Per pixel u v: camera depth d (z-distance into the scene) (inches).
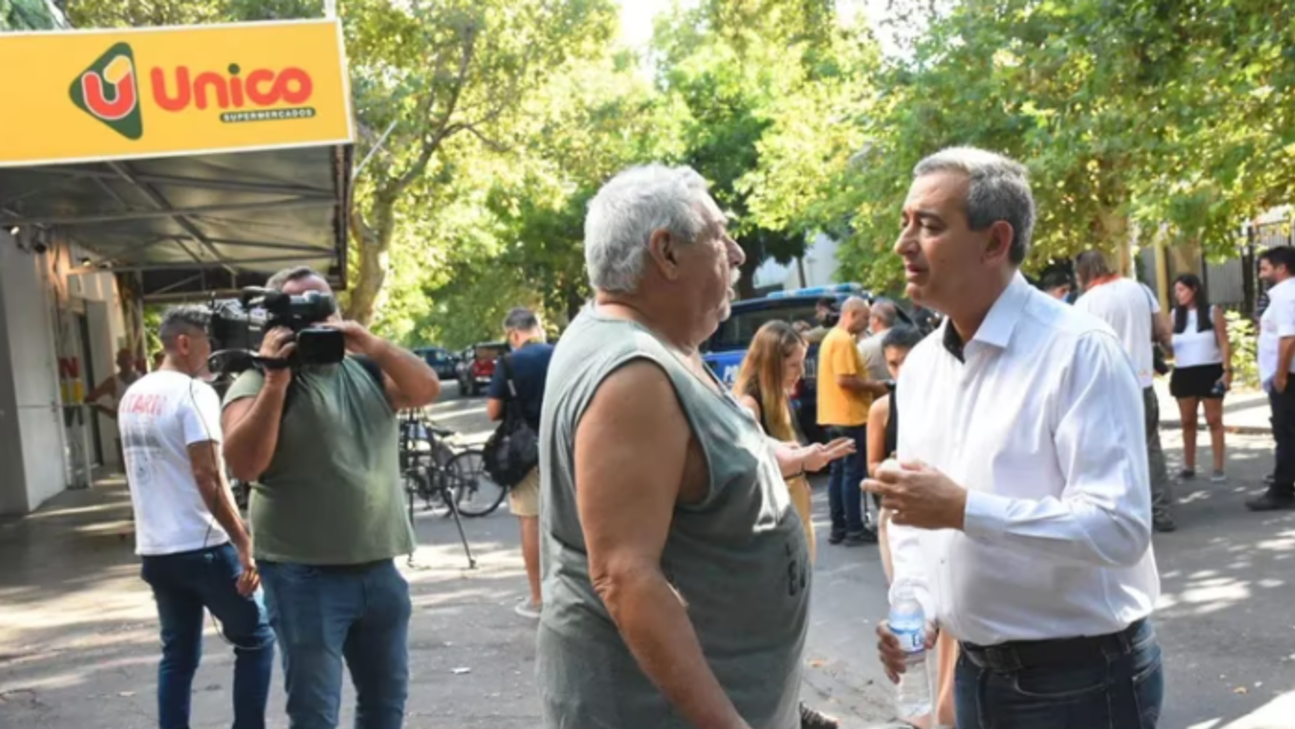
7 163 311.1
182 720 190.7
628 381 85.3
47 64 312.0
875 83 658.2
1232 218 424.2
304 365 156.6
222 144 322.3
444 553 409.4
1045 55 474.6
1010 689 105.7
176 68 319.3
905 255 106.2
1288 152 396.8
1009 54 579.2
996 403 102.8
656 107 1139.3
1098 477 96.9
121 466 780.0
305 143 326.6
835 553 360.2
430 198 1036.5
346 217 521.7
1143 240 496.1
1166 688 211.5
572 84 1023.6
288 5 820.6
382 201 954.7
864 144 869.8
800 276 1567.4
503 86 966.4
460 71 936.9
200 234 603.8
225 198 458.6
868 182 687.7
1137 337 330.3
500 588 341.7
